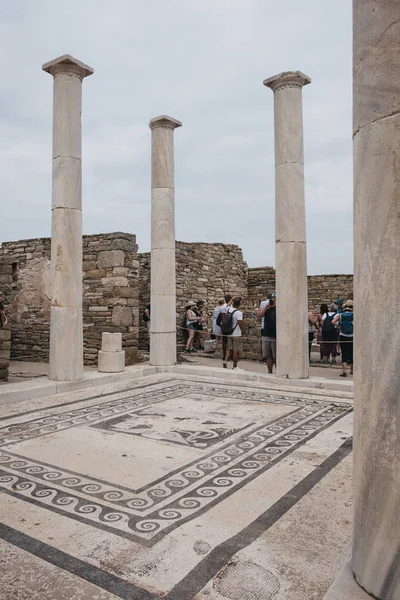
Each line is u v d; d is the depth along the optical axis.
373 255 2.18
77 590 2.57
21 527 3.31
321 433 5.59
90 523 3.36
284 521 3.37
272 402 7.29
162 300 10.49
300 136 8.61
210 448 5.06
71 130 8.45
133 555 2.93
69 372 8.41
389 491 2.07
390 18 2.15
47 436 5.53
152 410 6.82
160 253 10.49
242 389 8.35
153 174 10.55
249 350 12.95
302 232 8.60
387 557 2.07
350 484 4.05
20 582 2.64
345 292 17.03
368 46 2.24
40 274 12.86
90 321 11.85
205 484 4.07
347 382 8.26
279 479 4.17
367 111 2.24
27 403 7.30
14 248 13.44
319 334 13.33
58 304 8.40
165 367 10.38
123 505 3.66
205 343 14.59
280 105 8.62
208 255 17.03
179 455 4.84
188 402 7.34
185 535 3.17
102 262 11.65
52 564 2.83
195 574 2.71
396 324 2.07
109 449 5.03
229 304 10.44
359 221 2.30
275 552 2.95
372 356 2.17
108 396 7.82
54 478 4.22
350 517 3.43
